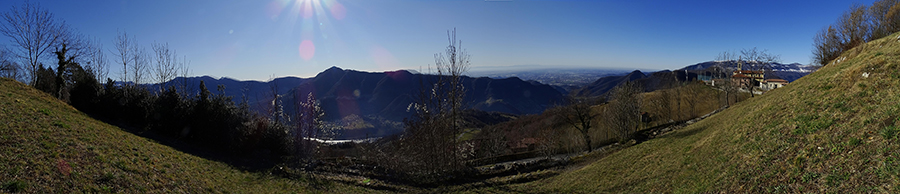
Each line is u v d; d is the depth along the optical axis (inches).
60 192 396.5
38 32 1403.8
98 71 1563.7
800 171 434.9
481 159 1678.2
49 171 431.2
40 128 601.0
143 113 1175.6
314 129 1411.2
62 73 1222.9
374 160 1298.0
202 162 863.7
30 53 1397.6
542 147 1814.7
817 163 426.3
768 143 566.9
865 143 398.6
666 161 851.4
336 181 1032.2
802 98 705.0
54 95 1178.6
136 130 1048.2
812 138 490.9
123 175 518.0
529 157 1765.5
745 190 480.4
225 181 764.0
